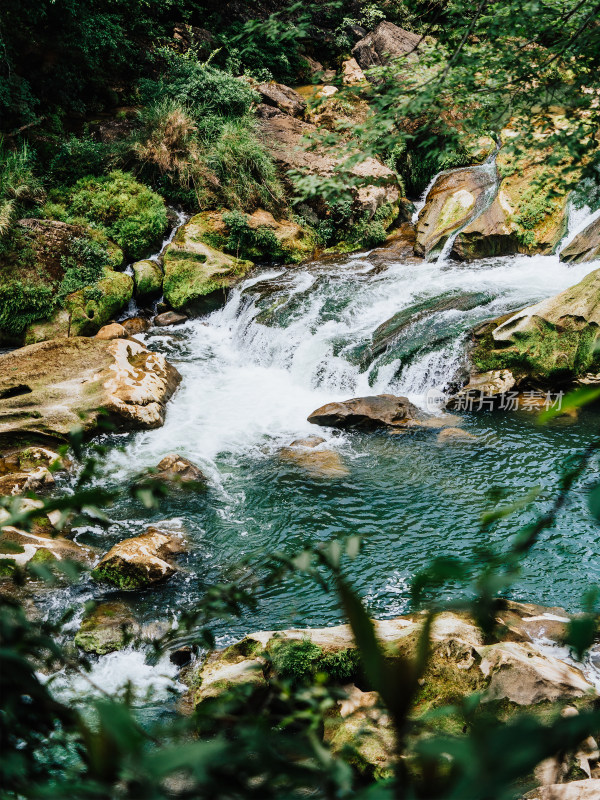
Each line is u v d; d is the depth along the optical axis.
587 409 11.01
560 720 0.41
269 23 5.27
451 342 12.34
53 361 12.08
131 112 19.84
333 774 0.56
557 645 6.19
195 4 23.11
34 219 14.94
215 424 11.29
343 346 12.96
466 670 5.22
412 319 13.23
